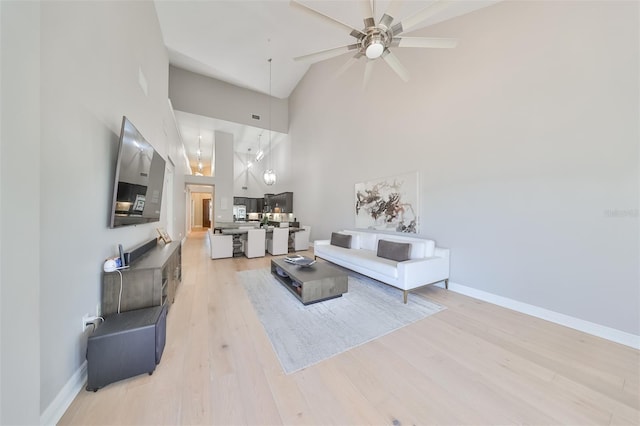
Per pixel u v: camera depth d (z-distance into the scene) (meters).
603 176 2.01
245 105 7.24
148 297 1.83
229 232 5.36
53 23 1.21
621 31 1.91
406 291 2.76
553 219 2.29
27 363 0.86
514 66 2.54
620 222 1.94
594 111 2.05
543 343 1.92
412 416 1.22
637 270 1.86
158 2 3.57
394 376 1.52
